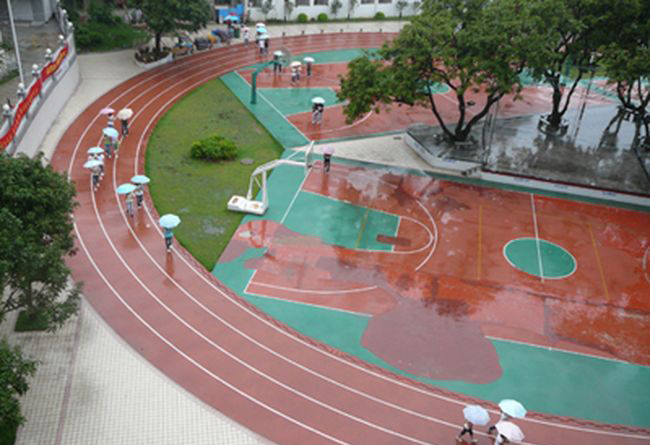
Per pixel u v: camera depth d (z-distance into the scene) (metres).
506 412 22.88
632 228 38.44
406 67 40.56
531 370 27.39
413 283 32.03
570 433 24.56
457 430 24.27
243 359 26.75
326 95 56.09
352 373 26.47
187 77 57.25
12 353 20.14
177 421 23.64
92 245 33.03
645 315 31.03
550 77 46.06
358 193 40.06
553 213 39.47
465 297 31.38
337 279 31.92
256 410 24.36
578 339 29.30
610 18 41.88
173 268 31.88
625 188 41.72
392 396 25.52
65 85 48.94
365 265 33.12
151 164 41.50
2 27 56.44
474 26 39.50
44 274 23.81
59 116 46.94
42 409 23.56
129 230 34.53
